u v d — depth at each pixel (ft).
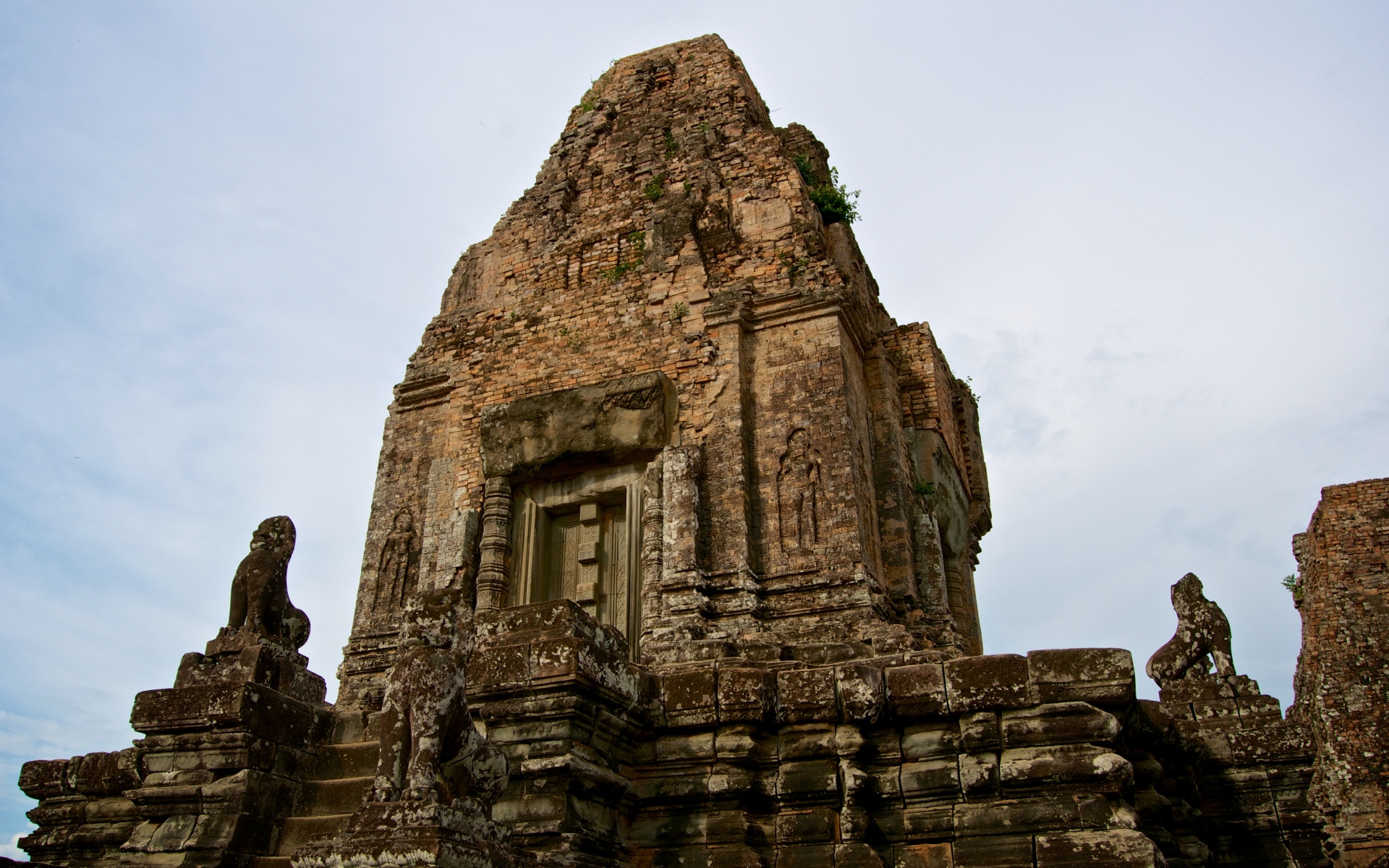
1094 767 27.22
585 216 60.90
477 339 59.41
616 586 49.83
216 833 28.94
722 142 60.70
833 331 50.44
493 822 22.17
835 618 44.27
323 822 30.35
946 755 29.17
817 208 59.88
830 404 48.91
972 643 57.00
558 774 26.07
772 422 49.70
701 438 49.93
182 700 31.37
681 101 64.03
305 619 35.83
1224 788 40.14
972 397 69.10
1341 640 78.33
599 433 50.55
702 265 54.95
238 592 34.58
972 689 29.25
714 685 30.07
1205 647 42.57
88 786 33.91
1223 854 39.17
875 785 29.07
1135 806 30.66
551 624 28.37
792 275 53.21
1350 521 81.46
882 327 63.41
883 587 48.80
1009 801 27.89
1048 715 28.37
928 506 53.72
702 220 56.90
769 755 29.86
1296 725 40.16
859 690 29.71
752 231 55.83
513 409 52.90
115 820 33.45
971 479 64.54
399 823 19.94
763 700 29.81
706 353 51.65
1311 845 38.55
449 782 21.95
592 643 27.99
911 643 40.55
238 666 32.81
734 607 45.27
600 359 54.75
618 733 29.07
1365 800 72.95
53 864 32.45
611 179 62.03
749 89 66.33
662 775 29.66
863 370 55.26
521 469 52.13
